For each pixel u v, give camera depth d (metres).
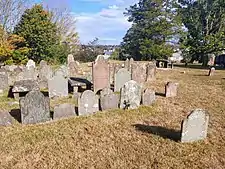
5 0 29.02
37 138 6.72
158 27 37.78
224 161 5.58
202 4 39.25
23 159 5.63
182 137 6.42
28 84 11.43
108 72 12.07
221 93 12.94
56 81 11.16
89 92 8.68
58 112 8.23
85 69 23.20
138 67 14.27
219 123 8.04
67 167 5.30
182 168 5.28
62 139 6.66
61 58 33.44
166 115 8.75
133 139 6.68
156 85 14.83
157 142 6.48
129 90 9.34
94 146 6.27
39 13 30.44
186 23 40.78
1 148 6.13
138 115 8.65
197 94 12.49
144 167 5.30
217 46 35.53
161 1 38.19
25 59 27.59
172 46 39.47
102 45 49.06
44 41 30.44
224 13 37.50
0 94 12.11
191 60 41.16
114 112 8.93
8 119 7.78
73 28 43.97
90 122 7.93
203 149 6.11
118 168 5.26
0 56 26.02
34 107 7.79
